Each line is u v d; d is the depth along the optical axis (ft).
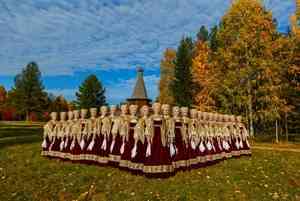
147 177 23.85
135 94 66.69
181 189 21.88
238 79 93.81
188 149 28.14
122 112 27.58
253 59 90.53
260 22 91.04
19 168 29.40
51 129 35.55
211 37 142.61
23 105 232.32
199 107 105.70
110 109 29.76
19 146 44.37
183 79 156.66
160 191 21.34
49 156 35.01
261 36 92.02
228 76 94.53
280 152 47.93
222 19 98.89
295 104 103.65
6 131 83.61
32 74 236.22
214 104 104.01
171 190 21.59
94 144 30.32
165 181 23.29
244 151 39.91
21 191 23.09
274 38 97.40
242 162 33.96
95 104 222.48
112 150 28.09
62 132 34.01
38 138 57.67
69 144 32.89
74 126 32.42
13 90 245.65
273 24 96.58
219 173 27.37
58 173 26.91
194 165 28.73
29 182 24.98
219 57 99.14
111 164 28.09
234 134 38.45
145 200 20.08
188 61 158.30
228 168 30.07
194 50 179.52
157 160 23.93
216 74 99.76
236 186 23.44
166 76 193.77
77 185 23.43
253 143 78.84
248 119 95.76
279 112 95.30
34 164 31.07
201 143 30.60
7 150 40.45
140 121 25.00
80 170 27.66
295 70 96.68
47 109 243.81
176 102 159.02
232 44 95.71
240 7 93.20
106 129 29.22
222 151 34.65
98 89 225.56
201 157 29.96
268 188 23.72
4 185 24.63
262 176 27.25
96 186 22.89
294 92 102.22
